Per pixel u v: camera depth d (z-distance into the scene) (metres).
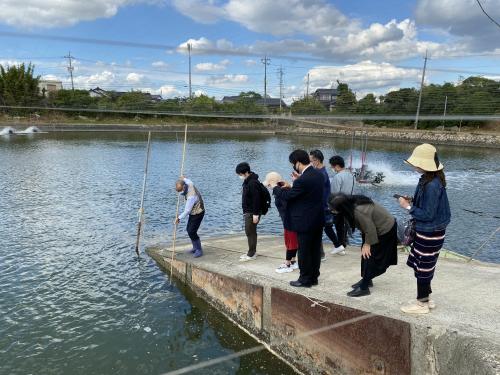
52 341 6.77
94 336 6.95
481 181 25.20
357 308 5.20
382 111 58.84
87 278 9.30
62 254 10.84
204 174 25.73
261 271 7.30
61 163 28.70
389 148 47.12
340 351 5.41
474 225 15.07
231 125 68.44
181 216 8.76
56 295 8.44
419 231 4.73
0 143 41.75
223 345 6.78
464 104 52.09
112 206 16.50
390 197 20.50
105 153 35.59
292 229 6.08
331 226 7.96
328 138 61.31
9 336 6.88
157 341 6.85
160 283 9.05
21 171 24.80
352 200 5.38
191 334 7.07
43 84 91.75
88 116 61.00
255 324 6.87
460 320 4.69
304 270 6.12
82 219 14.44
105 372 6.03
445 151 43.59
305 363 5.96
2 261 10.28
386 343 4.88
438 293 5.55
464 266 6.89
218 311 7.79
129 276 9.43
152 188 20.50
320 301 5.64
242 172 7.93
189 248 9.97
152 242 11.85
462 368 4.11
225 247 9.67
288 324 6.18
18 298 8.27
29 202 16.92
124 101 60.41
